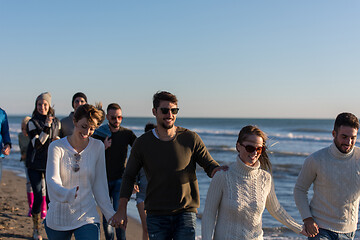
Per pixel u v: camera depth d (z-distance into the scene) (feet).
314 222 11.28
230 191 9.67
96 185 10.84
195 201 11.31
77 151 10.46
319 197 11.43
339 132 10.80
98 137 15.48
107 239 14.90
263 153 10.05
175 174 10.91
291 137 114.93
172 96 11.02
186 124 310.04
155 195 11.03
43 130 16.47
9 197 27.94
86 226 10.14
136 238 19.77
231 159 62.80
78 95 17.87
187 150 11.13
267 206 10.34
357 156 11.12
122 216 10.84
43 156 16.66
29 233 18.42
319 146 90.89
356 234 19.10
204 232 9.57
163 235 10.94
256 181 9.78
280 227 21.26
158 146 11.03
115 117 15.40
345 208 11.18
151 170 11.00
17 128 182.60
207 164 11.14
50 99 17.17
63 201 9.48
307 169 11.59
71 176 10.28
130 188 11.36
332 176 11.09
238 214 9.63
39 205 17.06
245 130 9.70
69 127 17.70
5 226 19.42
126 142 15.88
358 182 11.02
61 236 10.14
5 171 45.91
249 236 9.64
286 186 36.06
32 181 16.83
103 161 10.93
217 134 140.26
